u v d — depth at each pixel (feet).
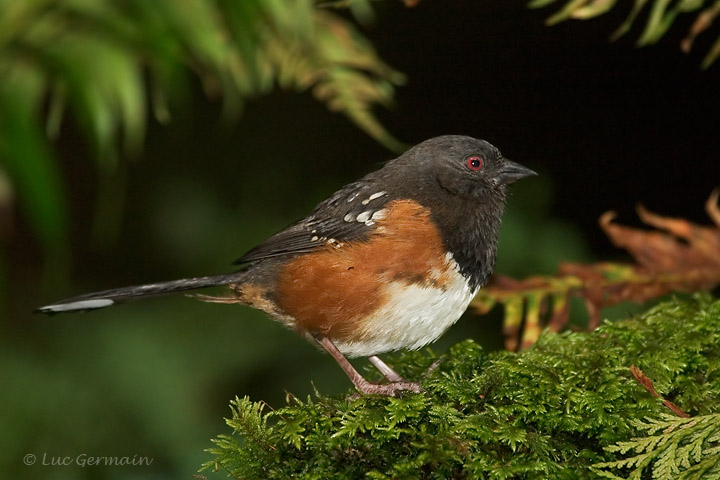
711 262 25.46
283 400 39.91
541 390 17.95
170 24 19.13
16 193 17.08
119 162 45.50
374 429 17.24
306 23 22.13
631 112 48.57
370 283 23.93
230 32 21.95
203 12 19.45
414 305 24.03
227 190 47.24
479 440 17.02
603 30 48.26
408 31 50.37
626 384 17.97
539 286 25.61
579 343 20.62
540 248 39.65
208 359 40.60
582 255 40.06
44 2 18.07
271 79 27.09
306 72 27.22
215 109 48.06
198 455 36.83
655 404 17.46
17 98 17.19
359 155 49.70
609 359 18.99
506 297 25.64
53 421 37.60
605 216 26.20
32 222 16.58
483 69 50.60
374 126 27.68
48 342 41.27
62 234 16.76
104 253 47.62
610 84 49.01
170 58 19.06
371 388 22.26
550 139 49.44
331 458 17.26
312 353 40.73
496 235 26.30
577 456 17.25
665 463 15.87
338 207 25.40
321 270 24.22
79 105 17.71
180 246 45.21
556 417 17.42
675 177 47.50
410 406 17.66
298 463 17.62
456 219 24.94
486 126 50.37
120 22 18.65
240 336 41.22
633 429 17.28
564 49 49.34
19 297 45.83
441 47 50.57
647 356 18.93
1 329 43.42
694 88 47.62
